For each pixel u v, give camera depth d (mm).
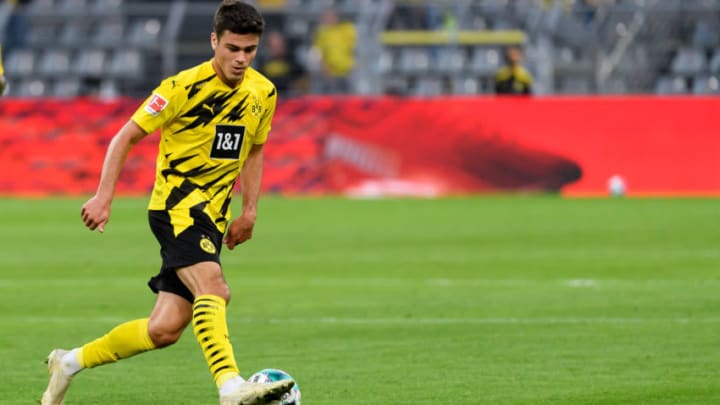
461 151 84000
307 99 85750
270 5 107875
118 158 20203
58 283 41969
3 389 24234
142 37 107875
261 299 37625
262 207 75688
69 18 109500
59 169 86250
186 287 20312
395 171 84312
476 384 24422
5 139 86438
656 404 22406
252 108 20953
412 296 38188
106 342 20906
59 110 86750
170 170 20656
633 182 83125
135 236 59219
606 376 25109
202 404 22922
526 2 107750
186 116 20484
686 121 83250
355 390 23906
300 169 85062
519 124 83812
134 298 38156
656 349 28312
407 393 23594
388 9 107188
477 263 47500
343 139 85000
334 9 107688
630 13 106125
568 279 42406
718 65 104188
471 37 105750
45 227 63906
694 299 37031
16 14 108812
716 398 22891
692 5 105250
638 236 57656
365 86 104750
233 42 20078
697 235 57969
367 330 31453
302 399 23125
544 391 23672
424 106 84500
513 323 32469
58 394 21516
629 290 39281
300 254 51031
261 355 27875
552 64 105438
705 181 82875
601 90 104688
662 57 104688
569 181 83188
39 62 107812
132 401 23188
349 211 72688
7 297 38406
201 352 28328
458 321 32875
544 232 59875
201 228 20344
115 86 106438
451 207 75000
